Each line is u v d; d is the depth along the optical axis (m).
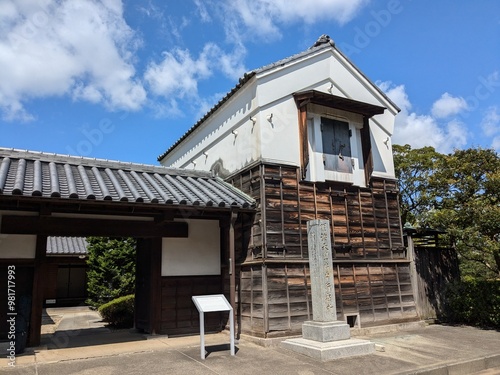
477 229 9.97
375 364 6.52
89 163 9.15
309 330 7.55
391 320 9.76
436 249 11.46
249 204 8.64
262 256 8.41
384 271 10.05
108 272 14.98
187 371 6.06
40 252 7.83
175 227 9.38
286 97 9.60
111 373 5.92
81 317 14.98
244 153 9.71
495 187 10.45
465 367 6.73
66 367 6.23
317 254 7.88
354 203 10.01
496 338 8.81
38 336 7.67
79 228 8.20
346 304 9.15
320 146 9.82
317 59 10.28
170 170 10.27
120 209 8.12
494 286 10.22
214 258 9.86
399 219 10.80
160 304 9.00
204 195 8.73
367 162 10.40
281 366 6.36
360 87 11.05
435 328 10.05
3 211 7.61
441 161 12.41
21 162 8.08
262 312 8.10
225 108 10.89
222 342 8.21
